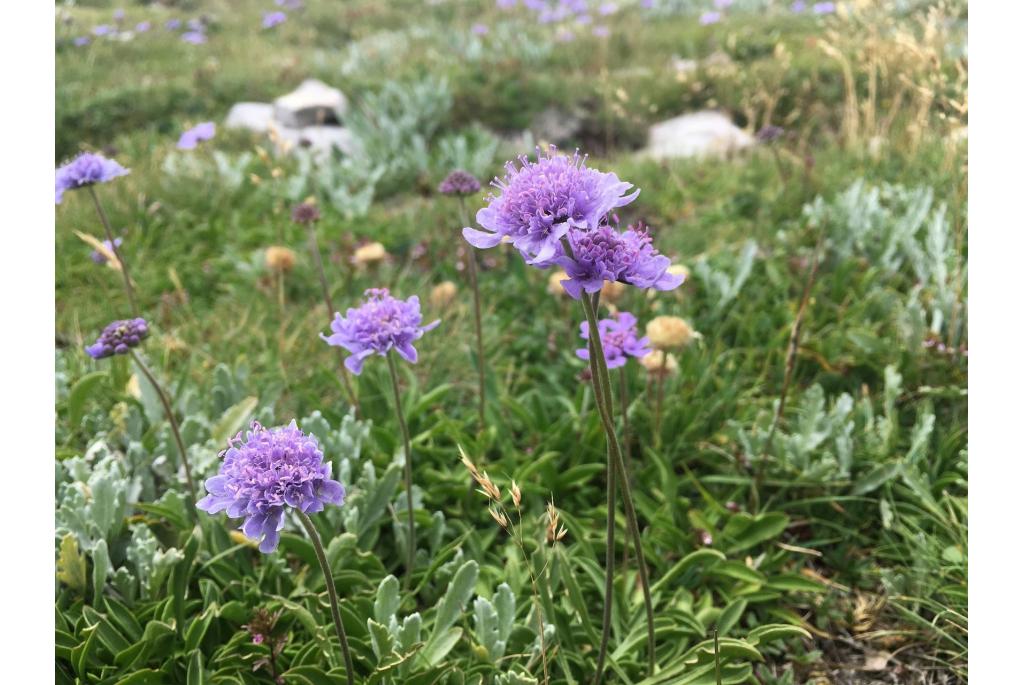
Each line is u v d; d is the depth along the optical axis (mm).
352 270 518
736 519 321
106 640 261
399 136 758
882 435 363
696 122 827
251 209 644
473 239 195
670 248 525
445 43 1071
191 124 856
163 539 309
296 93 878
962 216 456
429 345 439
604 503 349
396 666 247
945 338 413
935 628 292
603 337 289
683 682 250
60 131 840
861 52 608
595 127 838
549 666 271
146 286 538
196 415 354
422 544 325
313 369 427
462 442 350
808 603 318
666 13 1253
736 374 420
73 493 306
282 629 275
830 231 500
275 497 197
